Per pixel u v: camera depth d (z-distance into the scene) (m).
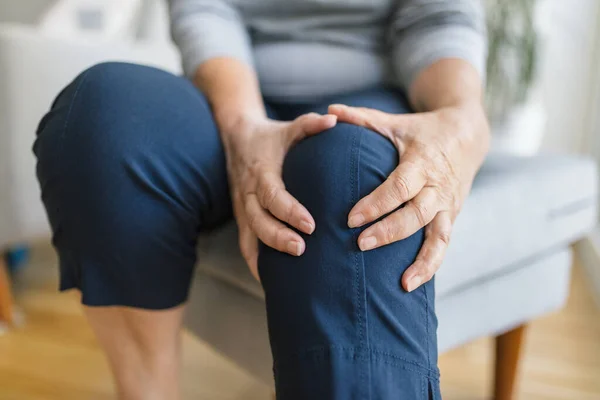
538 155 0.76
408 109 0.63
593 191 0.75
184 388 0.92
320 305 0.38
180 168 0.49
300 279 0.39
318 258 0.39
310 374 0.37
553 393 0.92
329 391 0.36
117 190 0.46
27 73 0.96
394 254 0.40
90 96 0.48
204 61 0.66
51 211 0.49
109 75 0.50
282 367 0.39
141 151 0.47
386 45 0.75
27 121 0.97
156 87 0.52
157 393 0.55
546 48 1.71
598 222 1.61
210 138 0.53
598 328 1.17
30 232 1.02
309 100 0.73
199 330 0.68
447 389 0.93
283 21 0.76
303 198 0.43
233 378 0.96
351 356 0.36
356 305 0.38
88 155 0.46
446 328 0.61
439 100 0.57
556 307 0.77
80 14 1.42
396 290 0.39
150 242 0.48
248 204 0.47
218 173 0.53
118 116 0.48
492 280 0.66
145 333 0.53
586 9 1.67
